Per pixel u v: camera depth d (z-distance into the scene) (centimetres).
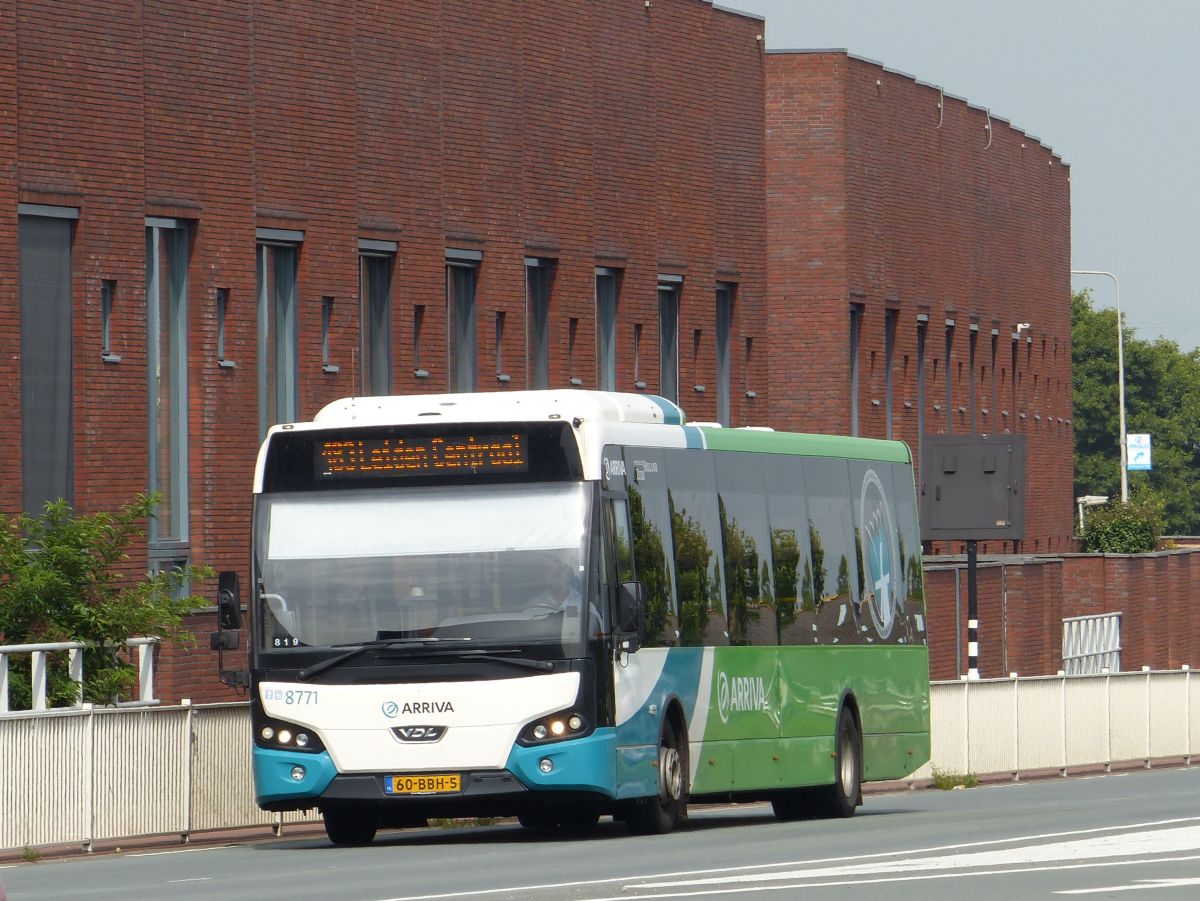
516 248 9156
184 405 7512
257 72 7762
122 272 7138
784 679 5550
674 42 10425
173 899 3428
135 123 7181
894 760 6281
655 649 4816
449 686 4462
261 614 4556
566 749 4450
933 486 10756
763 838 4609
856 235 12825
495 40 9044
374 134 8356
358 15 8288
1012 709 8781
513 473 4553
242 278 7656
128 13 7162
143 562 7244
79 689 5422
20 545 5659
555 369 9444
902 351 13662
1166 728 10125
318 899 3319
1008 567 12925
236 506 7638
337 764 4491
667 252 10375
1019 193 16262
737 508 5391
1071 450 17988
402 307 8500
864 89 12975
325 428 4594
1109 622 15162
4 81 6694
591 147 9688
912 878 3503
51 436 6931
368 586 4531
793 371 12619
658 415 5081
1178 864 3725
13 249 6712
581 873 3706
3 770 4522
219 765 5150
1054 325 17400
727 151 10875
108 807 4788
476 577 4516
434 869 3891
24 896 3581
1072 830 4584
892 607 6350
